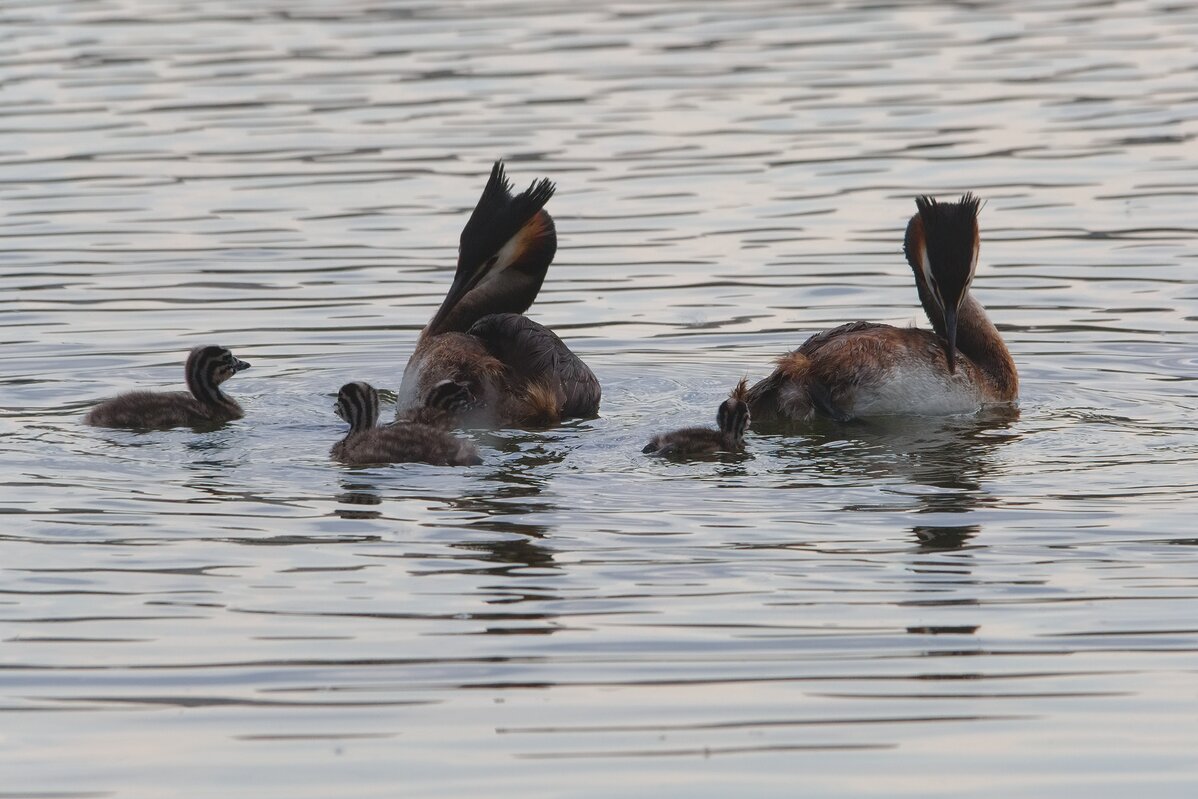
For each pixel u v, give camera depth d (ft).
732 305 122.83
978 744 57.52
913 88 181.47
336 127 169.27
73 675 62.28
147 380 106.52
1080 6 220.23
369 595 68.85
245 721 59.16
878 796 54.39
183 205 146.30
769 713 59.41
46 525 77.05
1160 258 130.52
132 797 54.60
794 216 142.82
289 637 65.21
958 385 98.73
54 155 160.25
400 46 202.28
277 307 122.72
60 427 95.35
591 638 65.00
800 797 54.39
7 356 111.04
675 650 63.98
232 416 98.53
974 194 147.43
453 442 87.81
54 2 229.04
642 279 128.77
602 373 108.68
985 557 72.54
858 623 66.13
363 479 84.43
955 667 62.59
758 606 67.72
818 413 97.25
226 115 173.06
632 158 159.12
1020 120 168.76
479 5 226.79
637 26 212.84
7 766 56.44
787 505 79.66
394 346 114.83
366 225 141.49
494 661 63.16
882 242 136.15
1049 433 92.99
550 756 56.75
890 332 100.37
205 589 69.67
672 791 54.70
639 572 71.15
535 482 83.97
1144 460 86.63
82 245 136.36
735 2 226.58
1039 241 135.74
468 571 71.31
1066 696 60.54
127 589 69.72
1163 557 72.28
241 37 207.21
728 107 175.63
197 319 119.85
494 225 109.91
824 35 206.39
